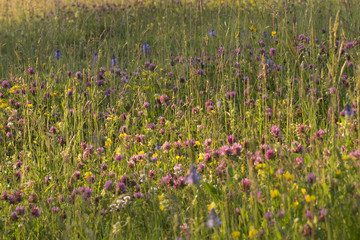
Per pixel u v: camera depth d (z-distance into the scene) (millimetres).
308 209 3568
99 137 5938
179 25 13828
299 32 9914
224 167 4617
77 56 11281
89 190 4445
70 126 6910
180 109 7301
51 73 9023
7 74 9844
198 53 9797
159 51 10242
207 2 16000
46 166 5445
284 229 3424
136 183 4711
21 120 6551
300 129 5414
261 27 10500
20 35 14344
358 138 4484
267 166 3990
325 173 3938
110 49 11695
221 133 5941
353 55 7406
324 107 6312
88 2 19000
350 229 3393
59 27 14523
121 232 3990
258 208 3959
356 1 11281
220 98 6914
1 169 5418
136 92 7762
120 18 15289
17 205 4586
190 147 4887
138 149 5781
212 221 3484
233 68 8188
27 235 4301
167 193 4383
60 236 4211
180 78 8094
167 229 4152
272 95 7254
